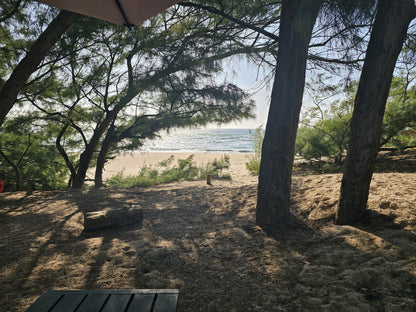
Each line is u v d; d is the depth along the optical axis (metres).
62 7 1.86
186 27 6.75
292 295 2.22
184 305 2.18
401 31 2.99
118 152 12.05
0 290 2.40
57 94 9.05
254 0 5.34
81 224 4.59
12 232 4.15
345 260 2.61
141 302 1.32
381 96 3.13
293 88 3.67
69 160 11.62
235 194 6.15
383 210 3.46
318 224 3.67
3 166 10.98
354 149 3.33
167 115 9.62
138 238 3.85
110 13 1.95
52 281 2.56
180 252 3.23
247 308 2.11
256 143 12.51
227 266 2.82
